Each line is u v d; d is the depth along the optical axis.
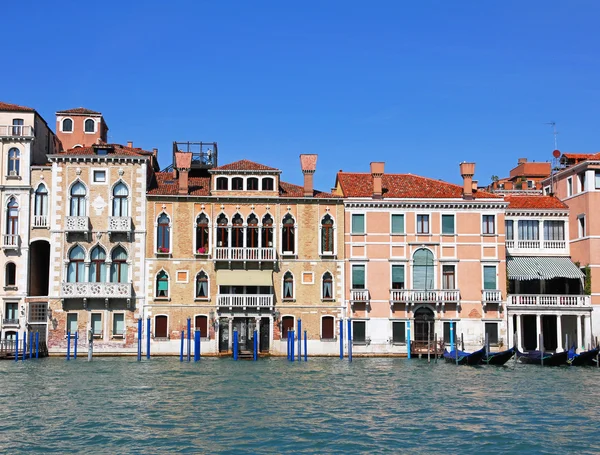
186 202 53.00
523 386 37.59
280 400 33.09
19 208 52.31
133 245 52.44
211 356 52.09
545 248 56.88
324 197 53.72
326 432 26.94
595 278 54.31
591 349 50.47
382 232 53.75
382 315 53.34
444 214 54.12
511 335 53.59
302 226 53.59
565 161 58.56
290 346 49.78
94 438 25.89
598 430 27.44
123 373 41.47
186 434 26.55
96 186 52.53
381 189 54.22
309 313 53.22
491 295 53.47
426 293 53.06
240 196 53.28
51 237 51.94
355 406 31.75
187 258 52.66
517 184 71.50
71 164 52.50
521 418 29.44
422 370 44.19
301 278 53.31
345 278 53.50
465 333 53.41
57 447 24.75
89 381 38.16
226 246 53.22
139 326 48.78
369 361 49.44
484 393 35.28
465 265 53.84
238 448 24.78
